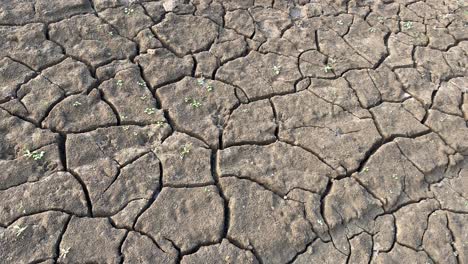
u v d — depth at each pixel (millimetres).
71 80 649
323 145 613
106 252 494
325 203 554
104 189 541
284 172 580
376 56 738
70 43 697
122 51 697
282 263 508
